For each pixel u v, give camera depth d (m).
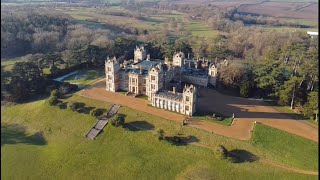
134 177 126.06
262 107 167.00
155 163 130.50
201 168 126.31
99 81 197.38
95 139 144.88
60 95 175.50
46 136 152.12
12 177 130.12
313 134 143.50
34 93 189.38
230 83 186.50
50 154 140.75
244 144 135.00
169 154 133.62
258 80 179.38
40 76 195.75
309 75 179.50
